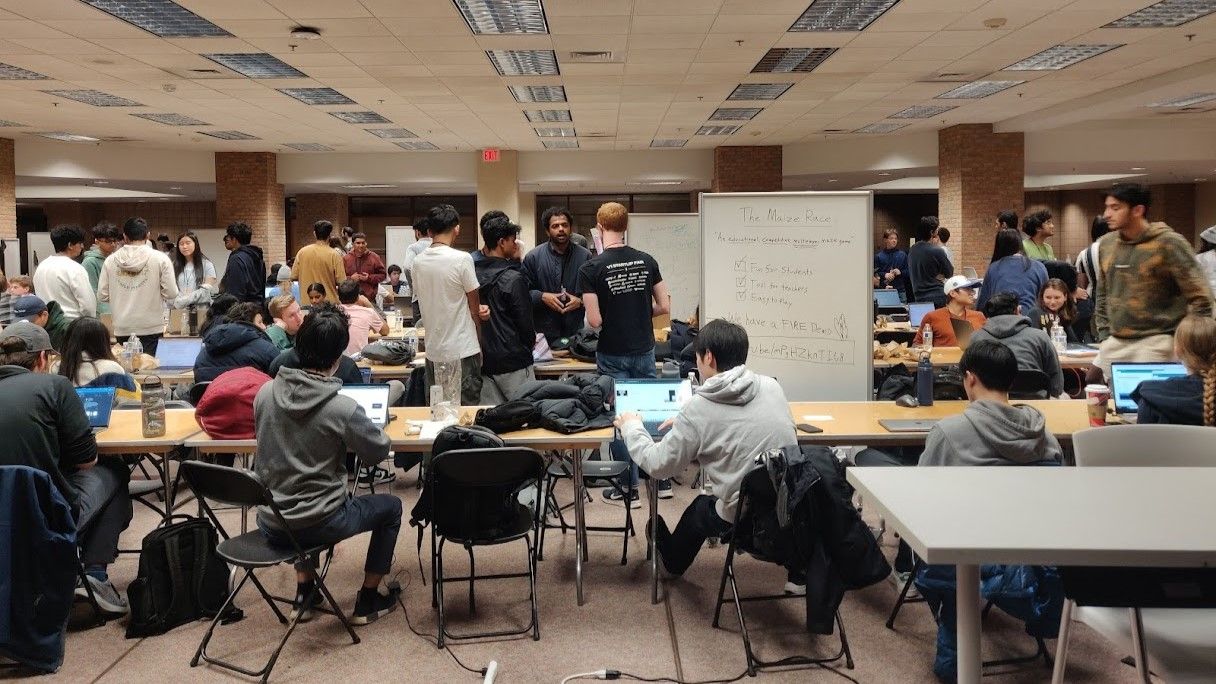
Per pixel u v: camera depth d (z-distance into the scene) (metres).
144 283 6.73
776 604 3.33
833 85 9.27
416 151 14.67
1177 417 2.94
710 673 2.77
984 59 8.08
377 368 5.45
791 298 4.35
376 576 3.20
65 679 2.77
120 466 3.50
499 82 8.85
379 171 14.77
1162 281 3.77
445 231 4.52
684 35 7.05
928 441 2.82
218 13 6.23
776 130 12.67
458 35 6.93
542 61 7.99
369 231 18.62
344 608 3.33
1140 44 7.55
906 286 11.12
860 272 4.25
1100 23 6.82
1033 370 4.11
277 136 12.60
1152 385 3.03
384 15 6.35
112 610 3.23
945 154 12.69
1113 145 12.66
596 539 4.15
